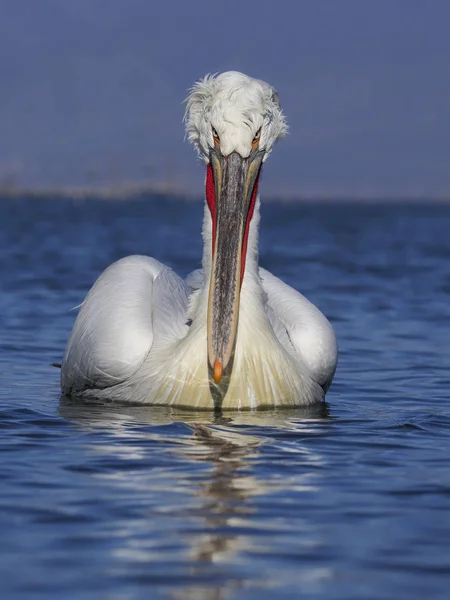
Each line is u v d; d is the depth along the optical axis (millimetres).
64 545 8617
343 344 21312
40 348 19953
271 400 13977
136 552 8492
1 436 12375
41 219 89438
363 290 31156
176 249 47281
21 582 7891
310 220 97500
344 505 9734
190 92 13922
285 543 8719
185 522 9188
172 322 14586
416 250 49625
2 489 10109
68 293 28688
